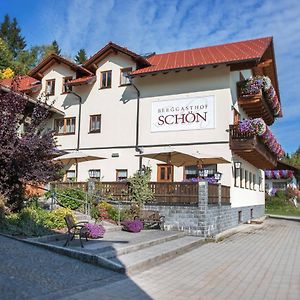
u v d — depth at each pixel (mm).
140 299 7176
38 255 9586
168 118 23578
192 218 17297
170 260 11523
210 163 21141
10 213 12750
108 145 25297
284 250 14773
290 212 43531
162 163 23375
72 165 26219
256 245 15984
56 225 13305
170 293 7766
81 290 7422
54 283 7609
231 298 7598
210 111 22422
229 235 19375
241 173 25000
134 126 24609
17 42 75188
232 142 21609
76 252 9930
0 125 12742
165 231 17016
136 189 18500
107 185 19609
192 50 27078
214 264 11266
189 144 22750
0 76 44656
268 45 24453
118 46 25188
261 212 34344
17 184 13328
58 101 27625
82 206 17469
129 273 9398
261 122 21062
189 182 17656
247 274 10039
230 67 22172
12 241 10609
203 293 7895
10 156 12547
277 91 31625
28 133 13664
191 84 23125
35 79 30281
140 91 24688
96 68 26484
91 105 26328
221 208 19891
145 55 27078
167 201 18078
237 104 24141
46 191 17031
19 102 13477
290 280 9422
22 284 7211
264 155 24422
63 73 27719
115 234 14875
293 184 54938
